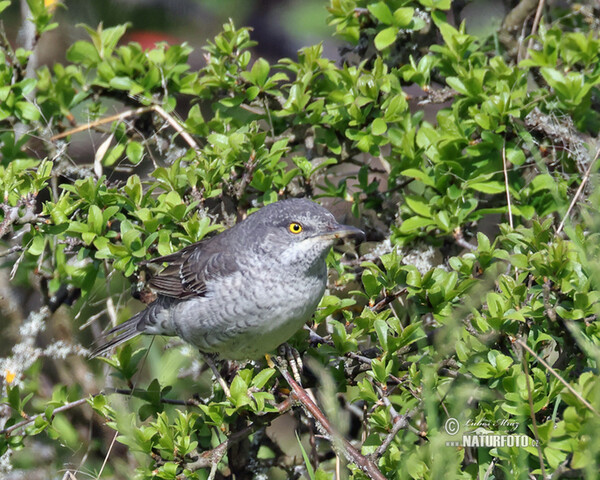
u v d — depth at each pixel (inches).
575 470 256.4
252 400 298.7
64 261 399.9
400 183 383.6
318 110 372.8
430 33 404.8
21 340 415.8
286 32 616.7
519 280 307.4
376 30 391.9
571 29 443.8
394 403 346.9
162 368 382.3
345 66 371.2
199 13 595.8
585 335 278.5
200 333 329.1
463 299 325.7
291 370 329.4
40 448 389.7
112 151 399.2
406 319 377.4
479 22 453.1
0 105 384.8
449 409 303.3
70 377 417.4
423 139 365.1
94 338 426.3
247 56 392.5
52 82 429.4
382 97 372.8
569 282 285.4
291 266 310.0
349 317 331.9
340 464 316.5
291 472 357.1
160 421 300.2
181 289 331.6
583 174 347.6
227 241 327.0
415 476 281.9
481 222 426.3
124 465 374.0
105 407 318.7
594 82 357.4
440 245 368.2
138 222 362.9
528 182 370.9
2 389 382.3
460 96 374.6
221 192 367.6
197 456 309.4
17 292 423.8
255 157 357.1
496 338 298.7
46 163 347.6
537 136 361.1
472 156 359.3
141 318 360.5
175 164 358.3
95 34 414.6
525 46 414.3
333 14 392.2
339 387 323.3
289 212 313.1
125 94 413.1
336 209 414.9
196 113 393.4
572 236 291.1
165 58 406.3
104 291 429.4
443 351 309.4
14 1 512.4
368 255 370.9
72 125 414.3
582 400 244.1
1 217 341.7
